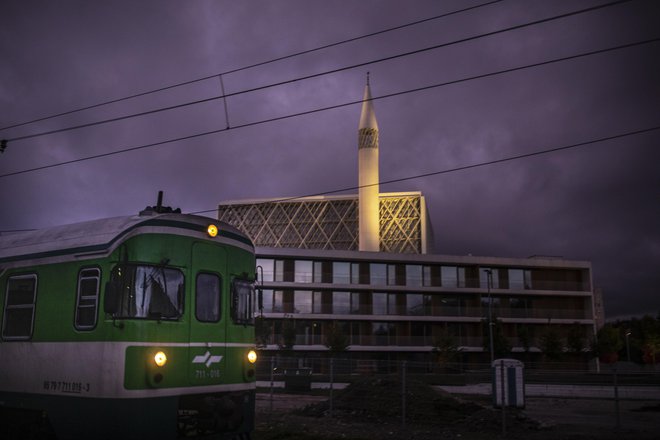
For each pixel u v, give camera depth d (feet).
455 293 184.03
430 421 49.85
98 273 29.50
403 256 181.47
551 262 189.26
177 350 29.48
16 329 32.71
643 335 273.75
